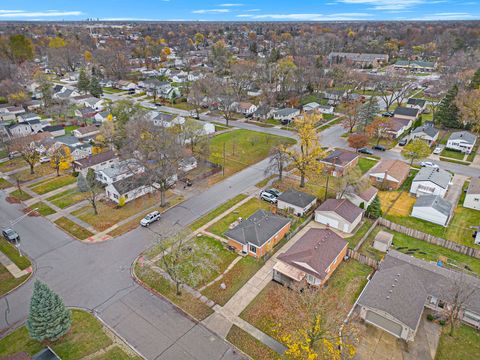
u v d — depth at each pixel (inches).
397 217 1841.8
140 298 1275.8
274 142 2903.5
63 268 1427.2
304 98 4411.9
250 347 1086.4
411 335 1109.7
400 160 2527.1
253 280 1369.3
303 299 1133.7
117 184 1955.0
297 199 1860.2
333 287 1338.6
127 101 3225.9
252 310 1224.8
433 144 2898.6
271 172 2357.3
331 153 2544.3
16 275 1390.3
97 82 4495.6
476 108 2942.9
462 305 1163.9
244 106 3804.1
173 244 1400.1
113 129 2699.3
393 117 3533.5
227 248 1545.3
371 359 1053.8
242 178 2284.7
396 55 7475.4
